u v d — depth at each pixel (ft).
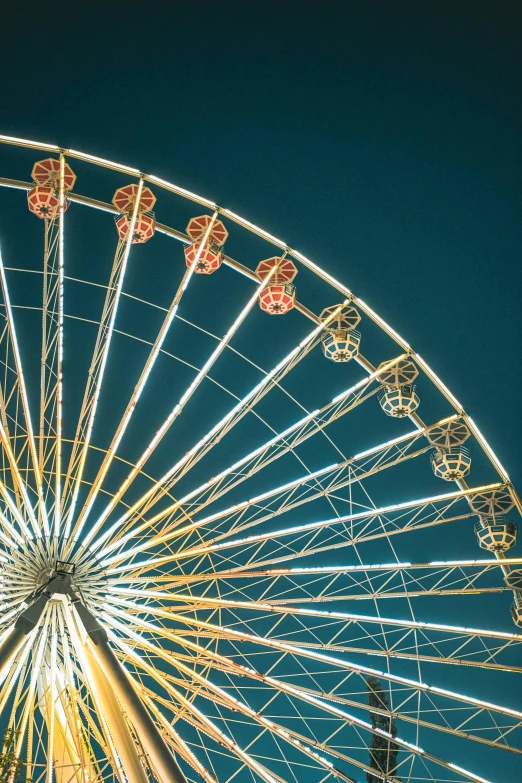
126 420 96.58
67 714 91.30
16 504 99.25
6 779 76.59
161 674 100.32
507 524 114.83
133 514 101.14
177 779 85.81
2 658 85.51
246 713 97.66
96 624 90.07
